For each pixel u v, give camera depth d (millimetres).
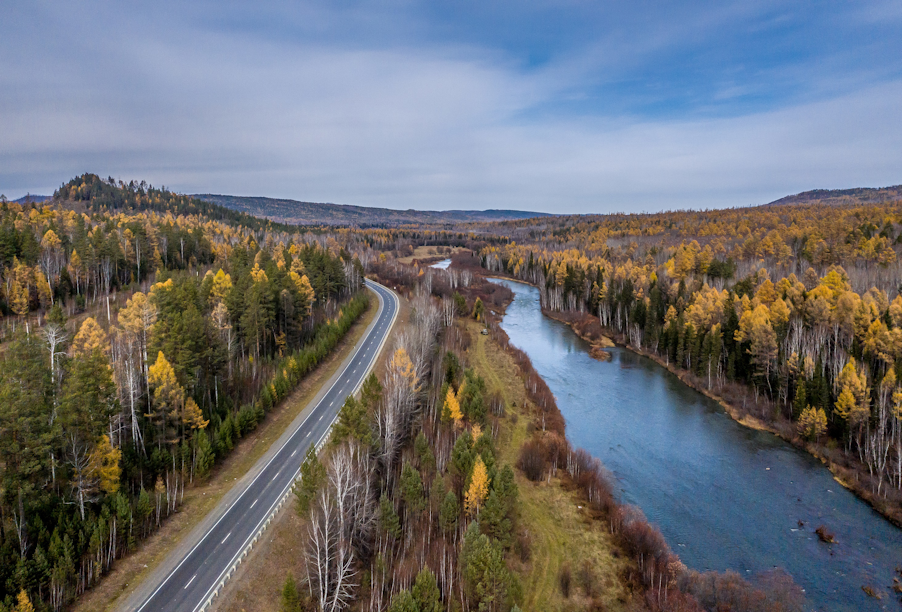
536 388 99688
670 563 51719
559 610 47625
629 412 94062
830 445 76750
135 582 43625
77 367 49688
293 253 171375
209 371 74438
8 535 41594
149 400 60656
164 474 58062
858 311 95750
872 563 53656
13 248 116688
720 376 106375
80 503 46750
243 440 69000
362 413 59531
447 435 71750
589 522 60000
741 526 60125
